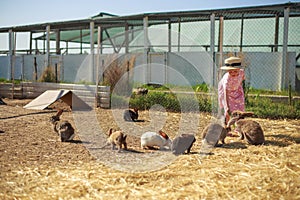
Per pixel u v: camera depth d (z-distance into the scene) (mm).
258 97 10938
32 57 20297
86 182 3971
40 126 7586
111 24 18734
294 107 9812
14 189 3754
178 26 17500
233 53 13461
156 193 3688
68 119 8695
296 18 15055
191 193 3688
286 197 3555
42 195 3602
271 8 13305
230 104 7000
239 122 6246
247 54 14234
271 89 13945
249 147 5742
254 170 4457
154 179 4129
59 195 3607
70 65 18578
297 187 3816
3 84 13867
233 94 6984
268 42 16109
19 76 20938
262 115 9508
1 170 4355
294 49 15250
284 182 3967
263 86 14102
